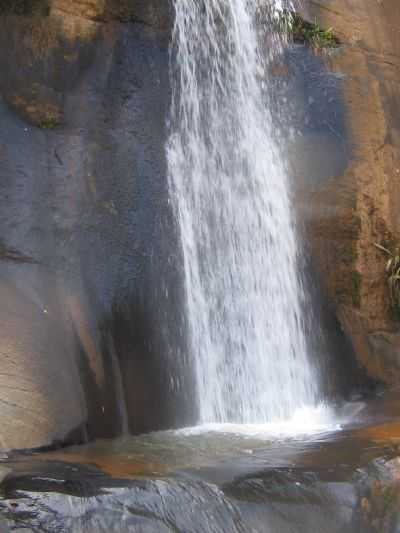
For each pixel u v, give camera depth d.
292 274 9.30
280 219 9.40
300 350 9.04
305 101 10.08
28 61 7.58
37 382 6.38
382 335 9.90
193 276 8.23
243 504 5.16
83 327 6.97
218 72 9.27
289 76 10.05
